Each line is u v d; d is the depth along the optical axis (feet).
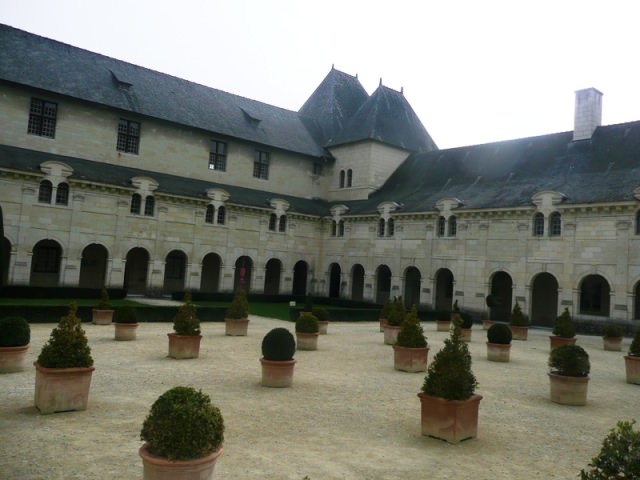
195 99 158.10
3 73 118.62
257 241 150.92
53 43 136.87
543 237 114.73
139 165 140.46
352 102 199.11
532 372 60.13
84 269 138.21
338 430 34.68
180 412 21.74
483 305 123.65
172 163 146.41
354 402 42.24
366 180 166.09
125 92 140.36
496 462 30.07
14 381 43.45
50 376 35.14
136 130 141.28
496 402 44.86
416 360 55.98
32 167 114.21
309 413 38.40
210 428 22.02
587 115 127.75
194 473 21.48
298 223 160.56
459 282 128.77
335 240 161.38
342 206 158.92
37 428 32.09
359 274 164.14
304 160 174.70
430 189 149.69
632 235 101.81
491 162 144.05
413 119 187.01
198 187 144.56
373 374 54.34
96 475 25.36
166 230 133.69
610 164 115.85
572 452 32.50
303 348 68.85
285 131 174.40
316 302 155.74
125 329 68.33
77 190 119.75
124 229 126.72
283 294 156.15
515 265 119.03
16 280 111.34
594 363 69.21
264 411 38.40
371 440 32.94
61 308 82.38
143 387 43.80
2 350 45.96
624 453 18.56
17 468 25.85
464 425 33.53
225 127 156.15
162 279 132.87
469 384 34.14
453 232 132.26
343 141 173.99
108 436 31.12
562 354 46.14
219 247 143.23
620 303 102.47
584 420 40.22
